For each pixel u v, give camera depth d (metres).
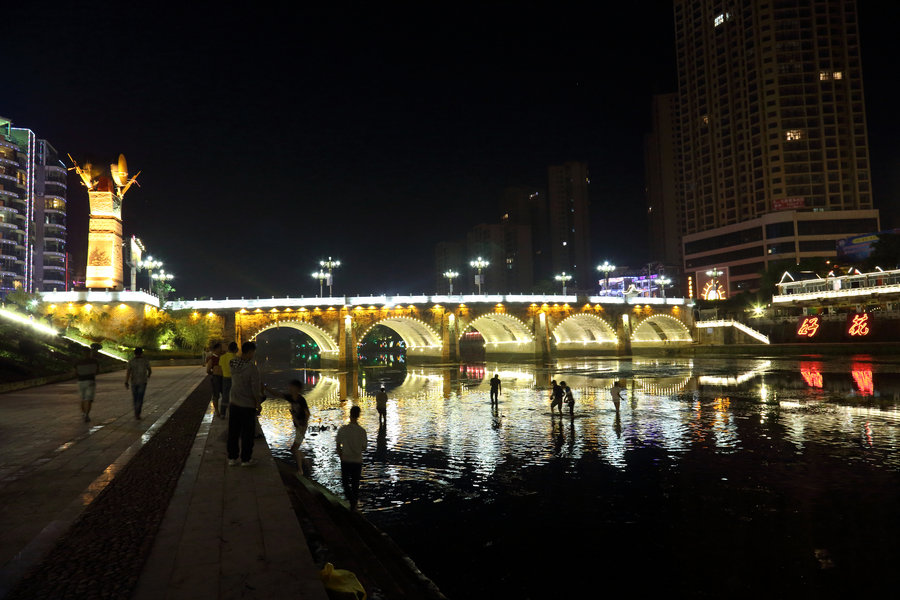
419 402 50.81
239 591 5.98
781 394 50.47
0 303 66.00
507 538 16.31
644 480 22.23
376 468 24.64
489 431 33.81
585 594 12.88
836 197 163.50
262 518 8.51
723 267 163.25
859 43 168.88
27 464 12.32
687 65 199.75
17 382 30.84
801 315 114.50
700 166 193.00
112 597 5.86
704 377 72.31
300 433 16.19
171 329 92.12
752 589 12.99
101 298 89.25
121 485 10.52
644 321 146.62
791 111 167.25
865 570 13.77
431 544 15.91
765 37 171.50
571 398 37.34
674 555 14.95
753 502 19.12
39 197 153.88
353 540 11.63
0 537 7.71
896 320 88.06
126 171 97.50
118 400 26.00
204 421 19.03
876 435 30.08
